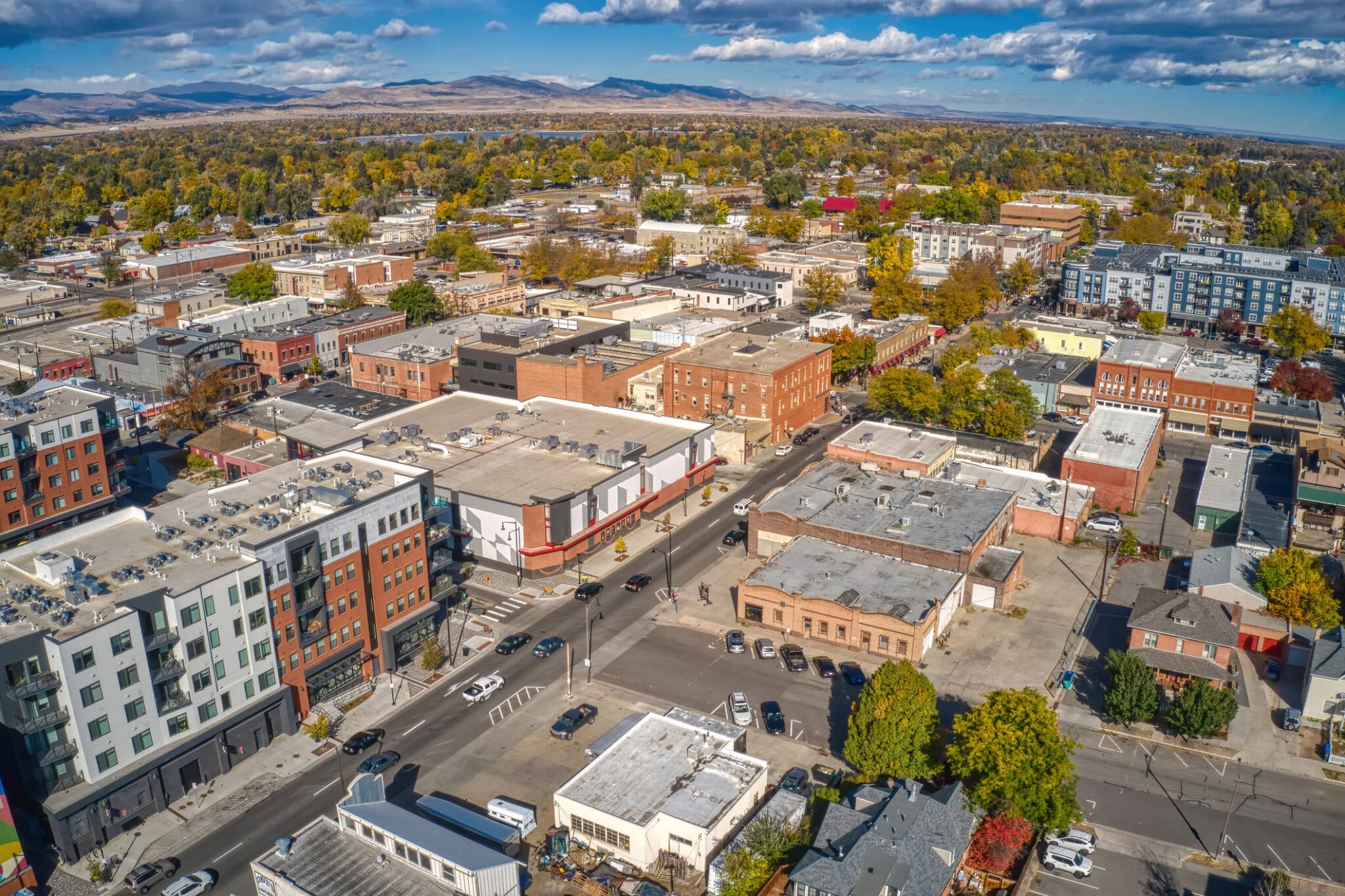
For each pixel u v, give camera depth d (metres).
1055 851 72.25
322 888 64.75
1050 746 73.31
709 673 97.56
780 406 162.00
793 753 85.25
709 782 76.62
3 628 74.25
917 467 134.12
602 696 93.62
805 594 103.50
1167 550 122.50
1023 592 113.31
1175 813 78.00
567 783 76.62
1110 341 197.00
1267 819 77.25
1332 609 99.94
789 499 123.56
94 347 194.38
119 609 76.38
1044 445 154.50
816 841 67.62
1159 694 91.81
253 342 192.50
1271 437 163.75
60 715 72.38
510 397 165.88
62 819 71.88
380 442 134.12
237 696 84.31
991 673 96.88
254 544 84.75
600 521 123.31
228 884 70.69
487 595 113.06
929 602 101.75
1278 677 96.31
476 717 90.62
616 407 166.00
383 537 95.88
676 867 72.25
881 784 76.12
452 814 74.88
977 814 73.25
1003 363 189.00
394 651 97.62
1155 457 152.00
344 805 70.44
